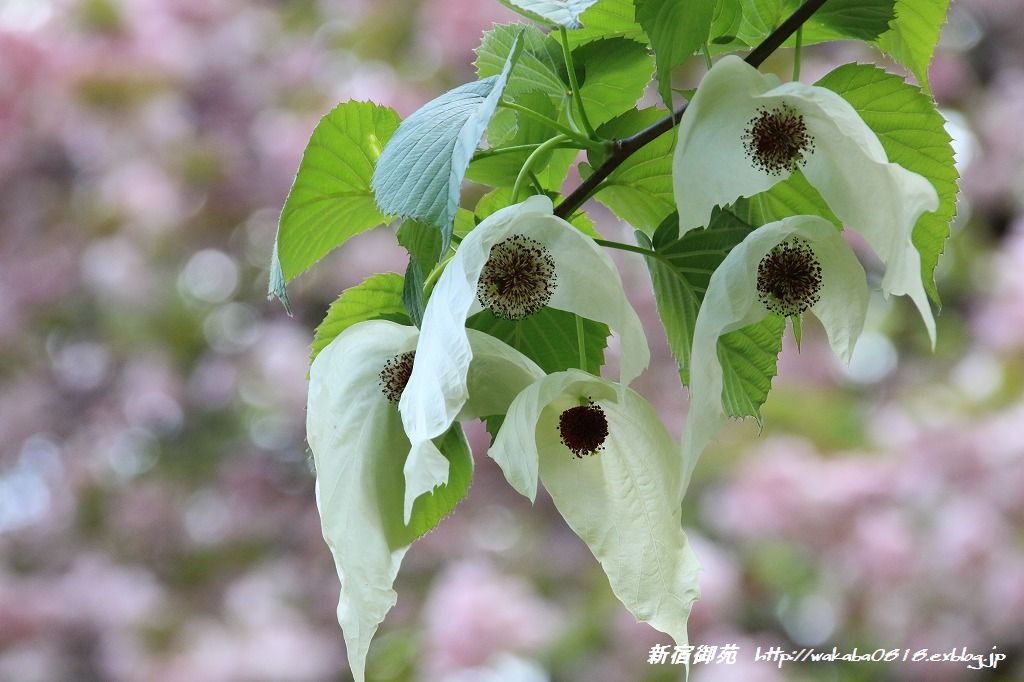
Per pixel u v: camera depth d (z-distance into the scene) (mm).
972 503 3428
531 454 1245
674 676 3488
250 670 3834
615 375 3518
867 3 1332
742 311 1237
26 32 4211
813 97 1237
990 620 3408
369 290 1320
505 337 1319
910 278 1229
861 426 3859
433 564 4320
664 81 1264
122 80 4250
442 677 3504
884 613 3529
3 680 3979
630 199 1350
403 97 4039
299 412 4367
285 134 4289
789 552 3596
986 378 3680
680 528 1271
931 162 1333
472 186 3104
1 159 4336
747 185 1246
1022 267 3715
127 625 4016
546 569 4289
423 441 1208
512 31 1352
